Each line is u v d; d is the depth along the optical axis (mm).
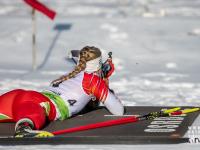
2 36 58969
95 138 15305
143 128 16766
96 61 18297
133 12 88500
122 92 29281
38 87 30688
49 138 15016
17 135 14984
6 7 96750
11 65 43688
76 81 18281
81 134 15859
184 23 68000
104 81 18484
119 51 51625
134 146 14805
